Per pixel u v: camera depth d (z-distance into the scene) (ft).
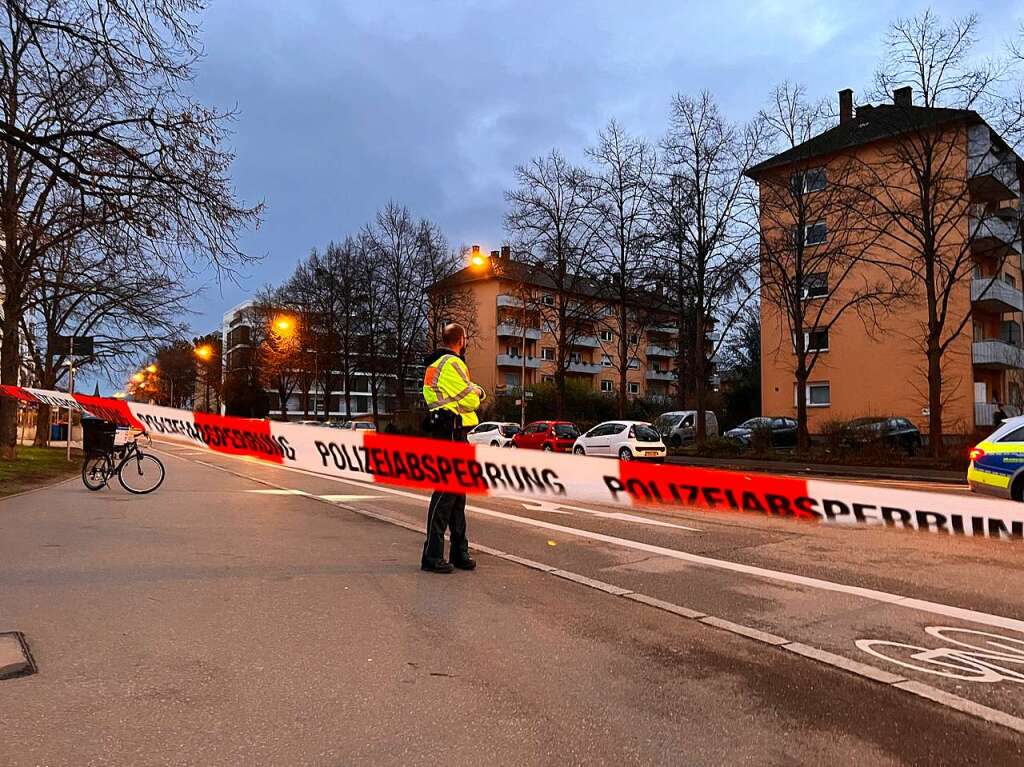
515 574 20.51
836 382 116.78
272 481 49.32
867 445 78.33
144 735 10.14
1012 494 35.78
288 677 12.41
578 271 104.32
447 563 20.65
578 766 9.54
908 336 106.01
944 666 13.42
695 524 29.86
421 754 9.77
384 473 42.65
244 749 9.80
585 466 45.16
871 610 17.06
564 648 14.23
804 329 102.68
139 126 39.17
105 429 41.09
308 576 19.67
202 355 196.03
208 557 21.94
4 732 10.15
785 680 12.70
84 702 11.21
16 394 57.00
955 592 18.72
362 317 155.84
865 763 9.75
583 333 117.29
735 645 14.55
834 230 85.76
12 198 50.34
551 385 166.20
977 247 104.12
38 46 35.63
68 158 37.35
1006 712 11.42
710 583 19.61
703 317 97.96
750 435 95.04
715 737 10.46
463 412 20.85
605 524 29.81
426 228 151.94
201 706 11.16
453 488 20.49
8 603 16.46
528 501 37.35
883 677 12.84
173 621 15.34
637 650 14.17
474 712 11.16
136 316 71.51
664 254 96.63
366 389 293.23
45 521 28.60
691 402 157.38
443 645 14.24
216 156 40.68
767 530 28.32
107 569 20.06
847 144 95.96
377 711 11.11
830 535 27.25
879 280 108.37
